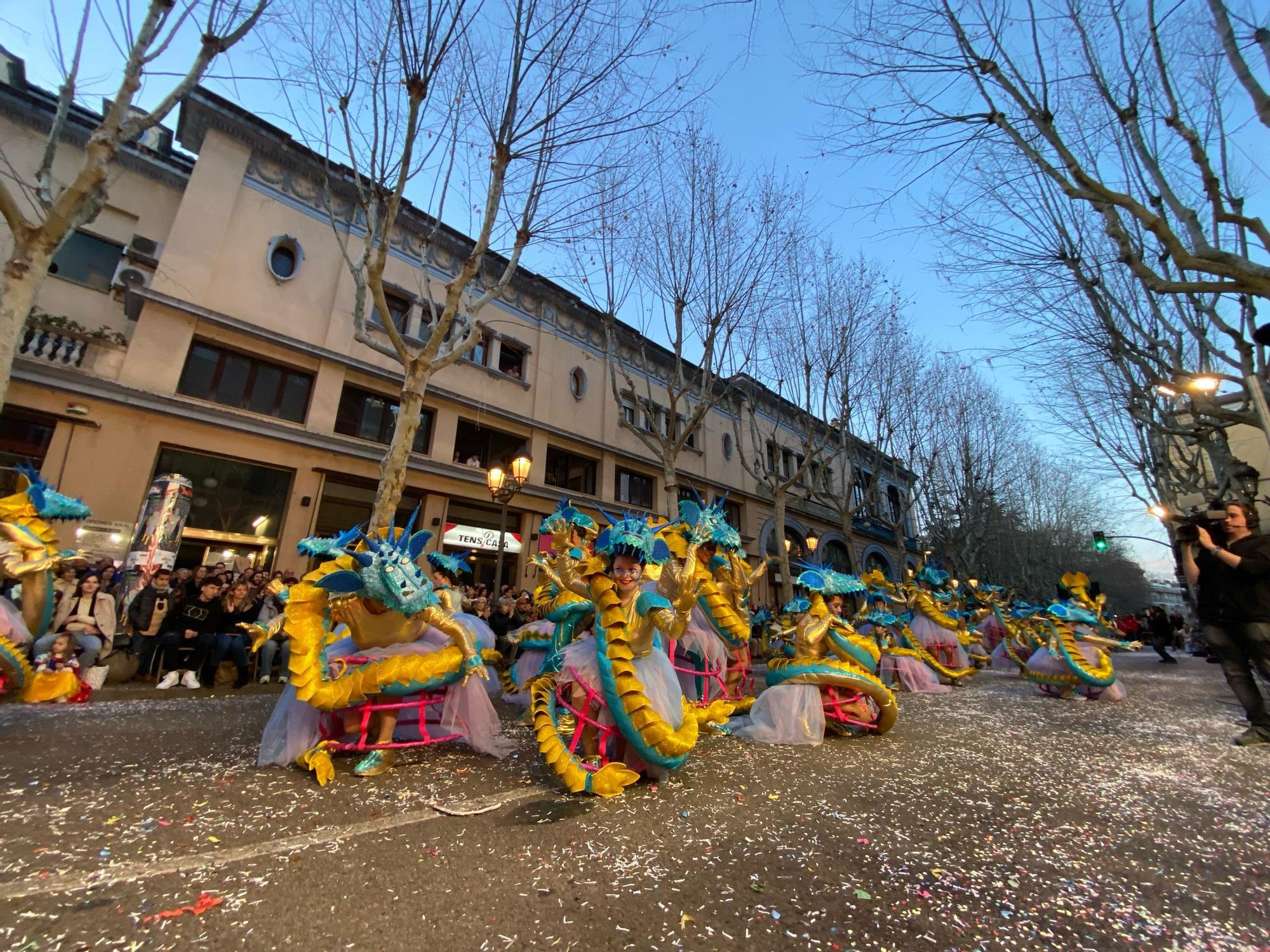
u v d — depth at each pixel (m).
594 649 3.71
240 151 13.93
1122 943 1.88
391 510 7.38
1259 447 18.89
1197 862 2.51
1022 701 7.71
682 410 23.23
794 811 3.08
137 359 11.70
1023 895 2.19
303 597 3.69
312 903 2.00
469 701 4.16
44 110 12.48
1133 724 5.91
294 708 3.80
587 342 20.91
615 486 20.50
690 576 3.64
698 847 2.57
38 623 4.52
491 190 7.76
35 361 10.51
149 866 2.26
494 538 16.94
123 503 11.05
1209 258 5.30
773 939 1.84
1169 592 66.00
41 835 2.51
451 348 8.96
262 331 13.19
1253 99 4.76
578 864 2.37
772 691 5.18
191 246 12.80
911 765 4.14
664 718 3.48
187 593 8.18
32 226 5.14
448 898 2.06
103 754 3.94
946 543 23.62
